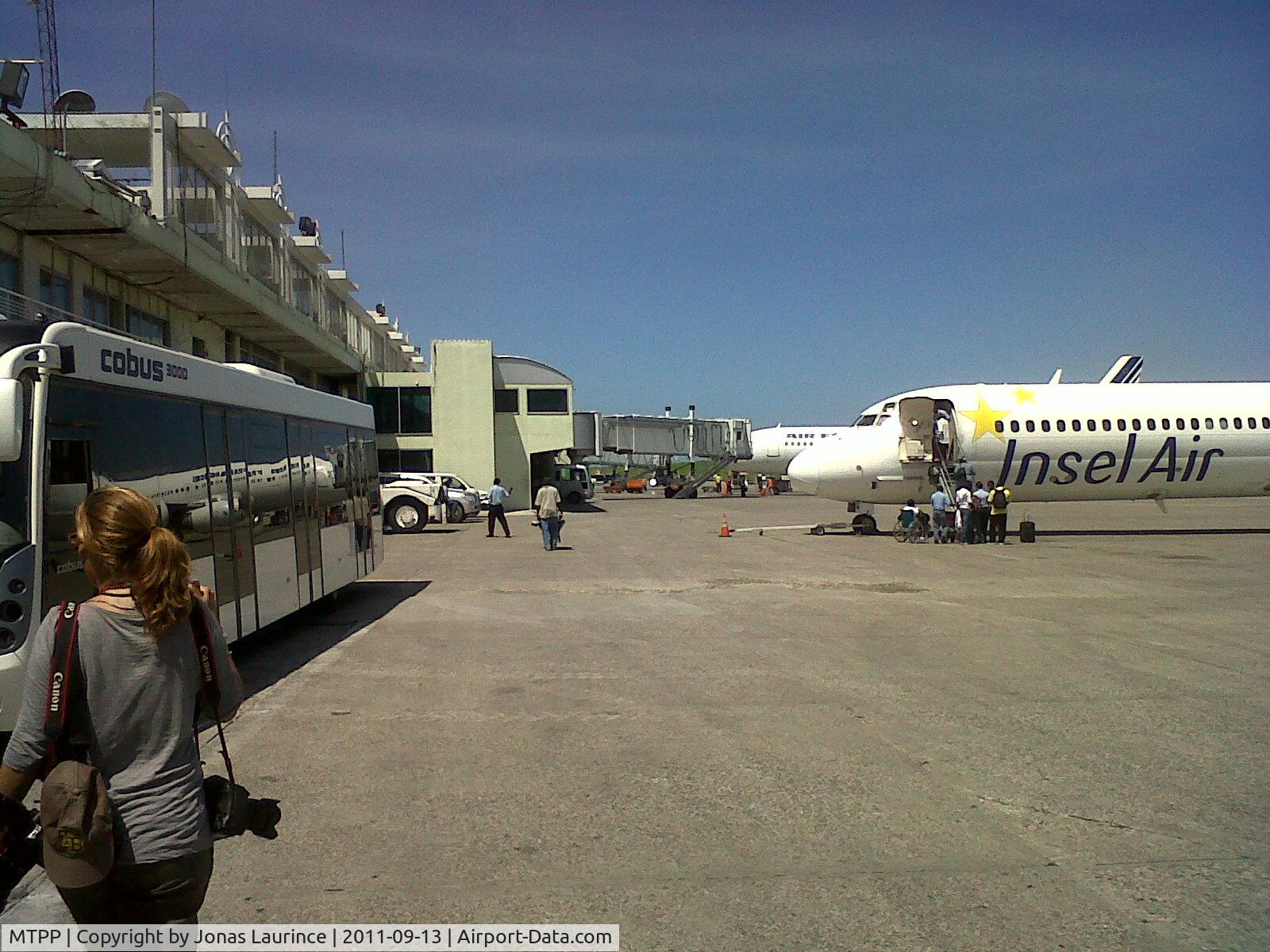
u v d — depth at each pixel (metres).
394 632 12.21
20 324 6.63
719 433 64.12
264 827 3.28
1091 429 26.14
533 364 46.62
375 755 6.77
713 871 4.72
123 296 23.50
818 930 4.09
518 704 8.26
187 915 2.92
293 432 11.93
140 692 2.85
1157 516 36.47
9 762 2.80
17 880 2.92
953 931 4.07
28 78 17.19
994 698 8.37
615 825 5.36
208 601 3.15
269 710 8.15
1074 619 12.73
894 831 5.24
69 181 16.70
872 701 8.30
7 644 5.93
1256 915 4.21
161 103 24.41
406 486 33.16
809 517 39.41
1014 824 5.34
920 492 27.00
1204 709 7.95
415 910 4.32
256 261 31.23
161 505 8.07
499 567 20.42
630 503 56.75
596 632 12.02
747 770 6.36
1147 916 4.20
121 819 2.79
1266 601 14.25
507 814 5.55
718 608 13.97
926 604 14.21
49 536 6.29
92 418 6.98
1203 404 26.75
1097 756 6.63
